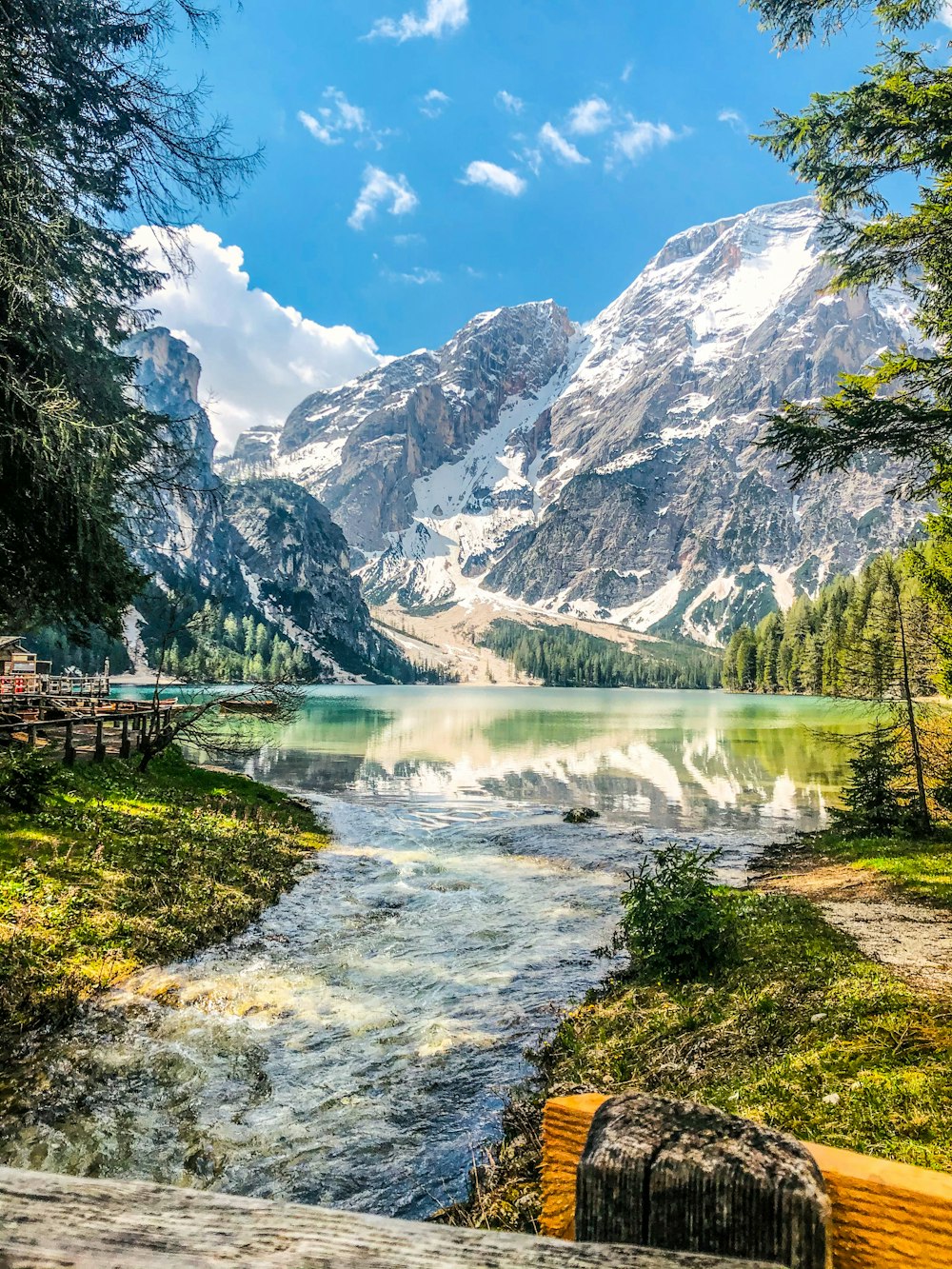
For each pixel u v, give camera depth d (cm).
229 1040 844
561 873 1853
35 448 976
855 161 1030
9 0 849
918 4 929
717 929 1001
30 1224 74
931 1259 99
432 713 10275
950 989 795
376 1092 741
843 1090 596
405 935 1296
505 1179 582
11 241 906
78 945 985
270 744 5619
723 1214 86
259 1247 72
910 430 896
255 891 1441
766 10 970
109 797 1692
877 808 2097
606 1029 862
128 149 1016
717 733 6919
